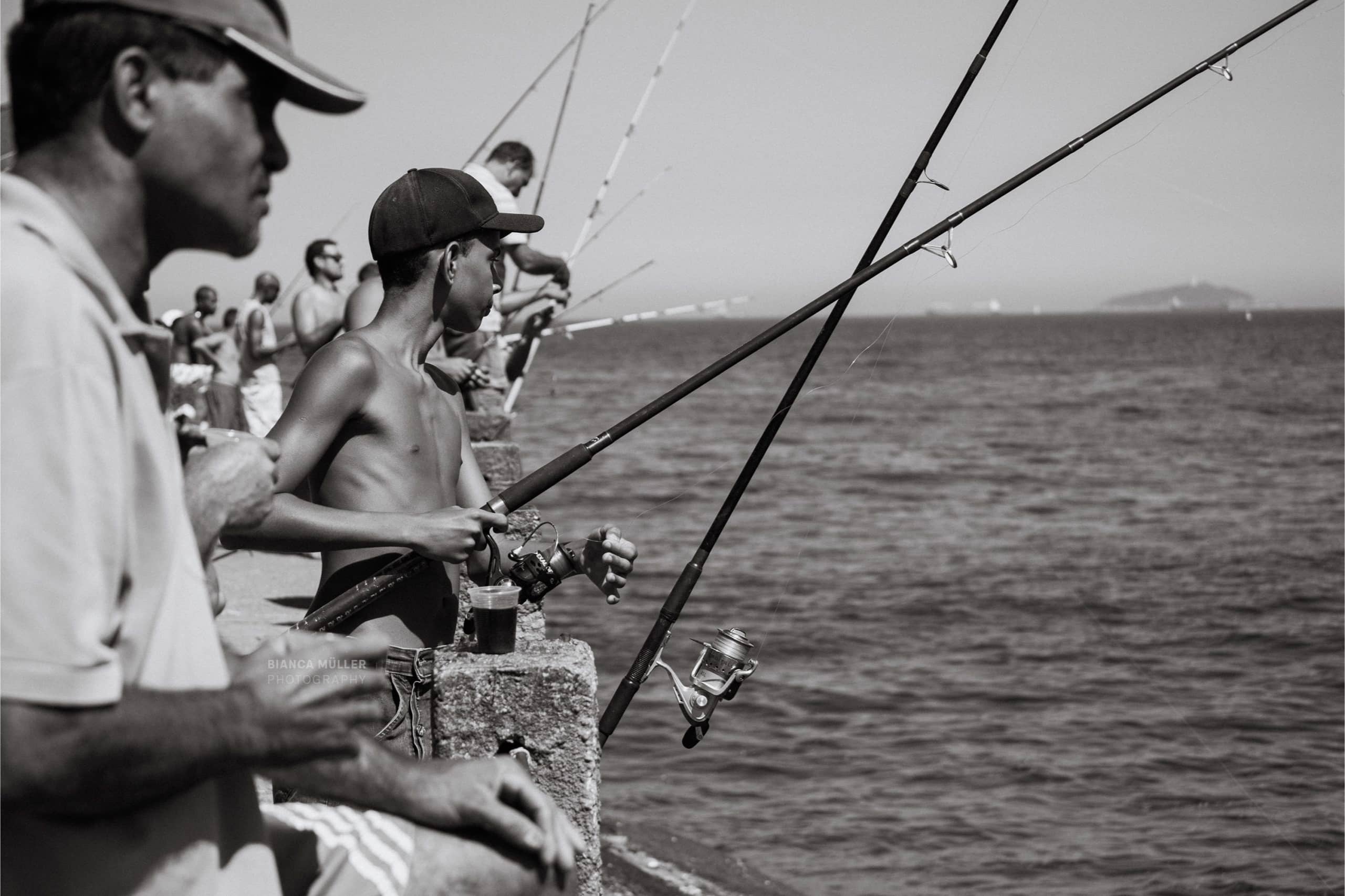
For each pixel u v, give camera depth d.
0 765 1.38
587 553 3.35
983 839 8.73
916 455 37.34
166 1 1.55
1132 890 7.96
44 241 1.49
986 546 22.00
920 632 15.54
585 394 68.44
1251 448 37.69
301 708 1.55
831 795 9.52
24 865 1.52
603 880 5.91
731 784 9.74
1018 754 10.55
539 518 5.19
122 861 1.53
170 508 1.53
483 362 7.45
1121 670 13.64
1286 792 9.60
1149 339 133.88
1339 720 11.48
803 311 3.47
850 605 17.06
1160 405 53.47
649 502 28.17
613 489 30.45
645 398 63.75
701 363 102.69
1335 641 14.75
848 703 12.21
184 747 1.46
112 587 1.46
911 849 8.53
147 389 1.54
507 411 8.05
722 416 53.38
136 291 1.64
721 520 3.47
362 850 1.80
